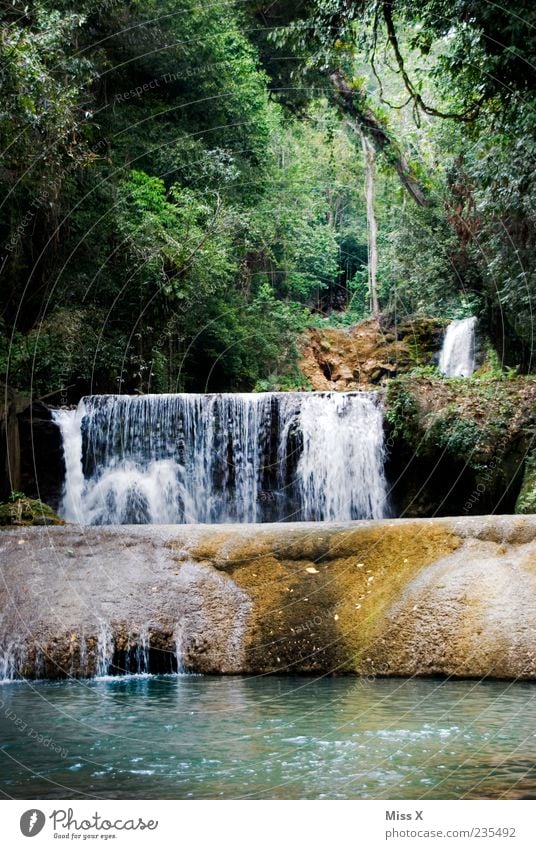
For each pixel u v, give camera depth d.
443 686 7.07
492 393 14.75
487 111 13.30
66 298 16.95
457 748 5.07
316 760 4.85
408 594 8.12
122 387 18.14
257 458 15.54
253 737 5.43
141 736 5.48
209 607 8.37
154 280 18.42
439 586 8.09
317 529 9.10
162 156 20.61
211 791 4.33
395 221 24.12
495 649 7.43
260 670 7.89
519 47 10.69
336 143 35.47
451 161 18.81
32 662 7.88
